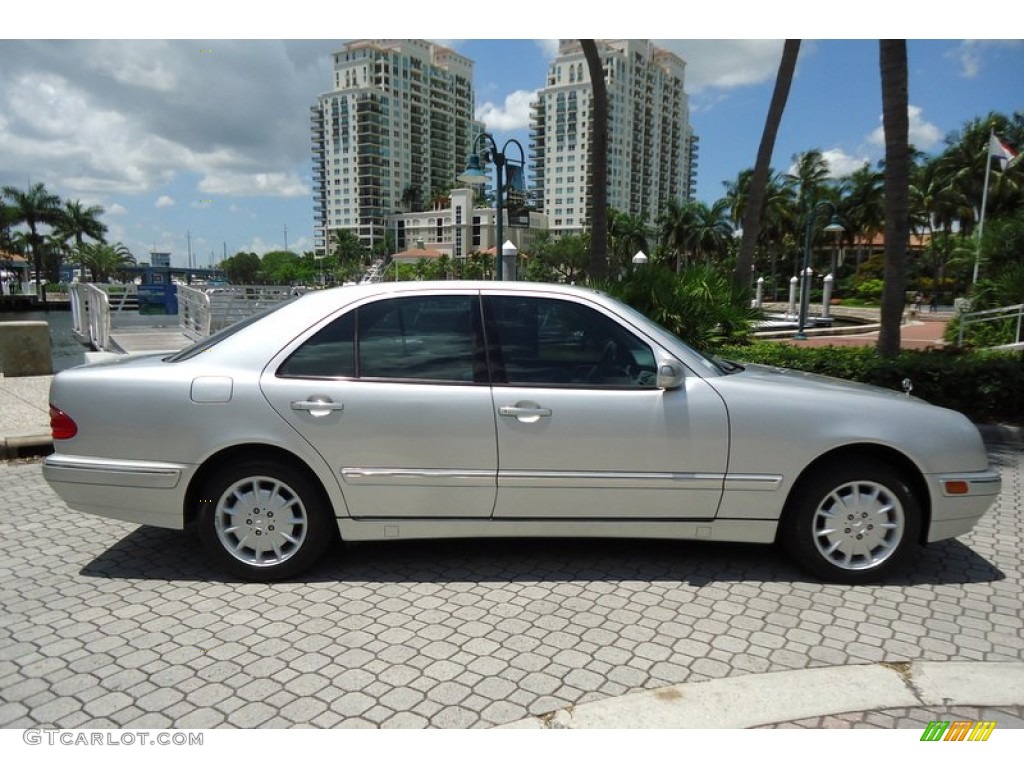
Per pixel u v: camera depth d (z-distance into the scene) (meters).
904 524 3.79
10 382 9.86
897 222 8.95
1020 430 7.48
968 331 15.55
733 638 3.29
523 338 3.81
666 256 73.19
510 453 3.69
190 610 3.54
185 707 2.73
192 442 3.65
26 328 10.48
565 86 131.88
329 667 3.02
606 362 3.82
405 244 150.50
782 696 2.79
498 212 13.77
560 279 94.12
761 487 3.73
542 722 2.64
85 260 85.56
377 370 3.74
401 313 3.81
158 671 2.98
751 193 14.17
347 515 3.76
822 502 3.80
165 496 3.71
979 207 48.66
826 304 29.55
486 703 2.76
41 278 77.31
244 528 3.80
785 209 59.81
